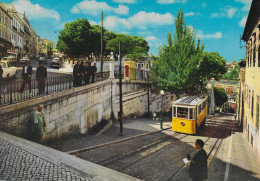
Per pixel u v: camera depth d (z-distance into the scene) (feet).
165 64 84.12
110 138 46.26
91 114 51.55
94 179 15.56
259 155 31.78
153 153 37.68
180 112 56.24
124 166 30.42
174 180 26.63
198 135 56.34
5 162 16.10
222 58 103.60
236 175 26.53
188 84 82.28
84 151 34.86
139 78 88.58
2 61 49.24
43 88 33.42
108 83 64.49
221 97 164.25
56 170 16.15
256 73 39.14
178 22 82.64
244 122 59.36
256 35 41.60
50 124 33.60
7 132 24.47
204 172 16.93
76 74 44.62
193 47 82.84
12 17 166.71
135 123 68.90
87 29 151.94
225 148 43.60
